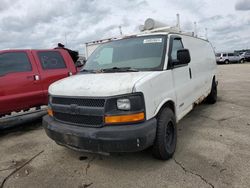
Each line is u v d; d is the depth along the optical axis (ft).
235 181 11.32
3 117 21.77
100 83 12.25
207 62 23.79
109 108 11.37
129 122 11.30
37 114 23.94
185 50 14.70
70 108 12.33
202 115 22.58
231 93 33.58
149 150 13.66
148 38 15.72
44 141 17.83
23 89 20.84
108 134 11.13
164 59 14.21
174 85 14.88
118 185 11.51
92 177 12.37
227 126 19.04
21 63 21.18
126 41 16.43
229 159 13.44
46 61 22.84
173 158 13.85
